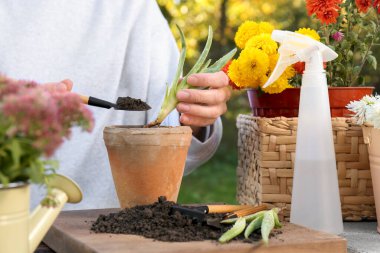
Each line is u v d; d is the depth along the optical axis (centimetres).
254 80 146
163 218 127
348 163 147
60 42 170
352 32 152
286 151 146
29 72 167
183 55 148
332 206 137
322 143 137
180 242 117
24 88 99
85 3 173
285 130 145
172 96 145
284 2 649
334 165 137
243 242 118
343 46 152
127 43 178
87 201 173
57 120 98
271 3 654
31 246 109
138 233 122
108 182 175
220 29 677
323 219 136
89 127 101
